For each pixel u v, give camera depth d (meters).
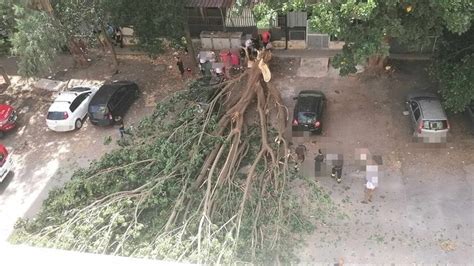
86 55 25.44
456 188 17.00
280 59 23.52
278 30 23.50
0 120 21.42
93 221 13.80
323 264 15.21
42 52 19.73
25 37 19.14
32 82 24.44
